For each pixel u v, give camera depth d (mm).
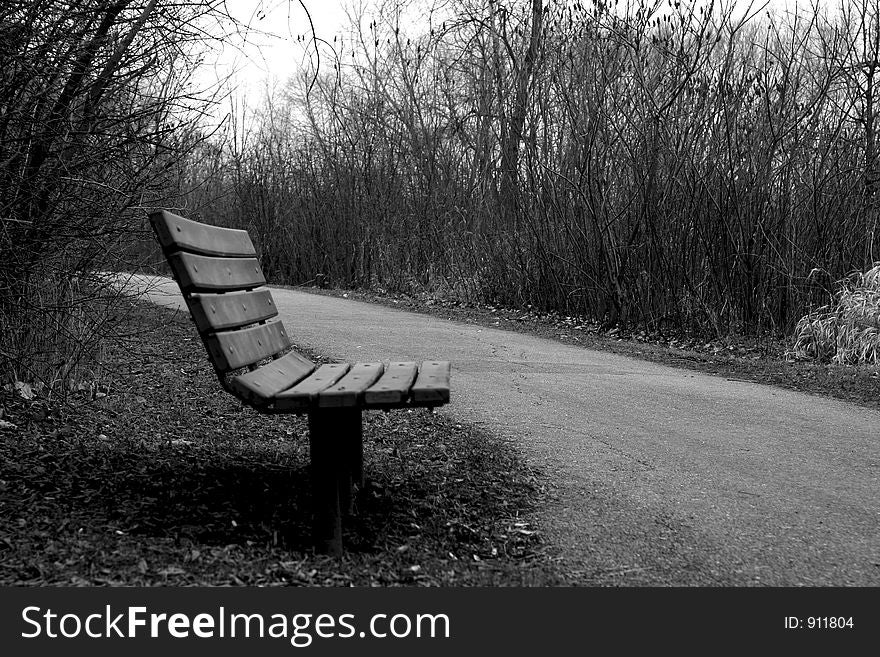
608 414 6574
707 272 12305
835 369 9492
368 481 4215
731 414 6766
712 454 5352
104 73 5090
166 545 3223
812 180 11781
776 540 3756
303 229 26609
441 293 18000
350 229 23438
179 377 7082
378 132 22234
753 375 9266
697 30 12297
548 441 5559
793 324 11547
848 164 11672
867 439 5973
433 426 5719
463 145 18422
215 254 3818
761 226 11750
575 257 13953
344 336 11156
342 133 24141
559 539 3703
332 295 20656
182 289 3299
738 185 11969
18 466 3951
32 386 5547
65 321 5840
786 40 12656
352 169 23656
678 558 3529
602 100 13281
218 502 3736
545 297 14836
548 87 14102
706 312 12117
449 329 12750
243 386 3240
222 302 3582
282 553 3279
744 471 4941
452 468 4648
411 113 20766
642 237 12945
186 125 5562
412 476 4410
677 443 5633
